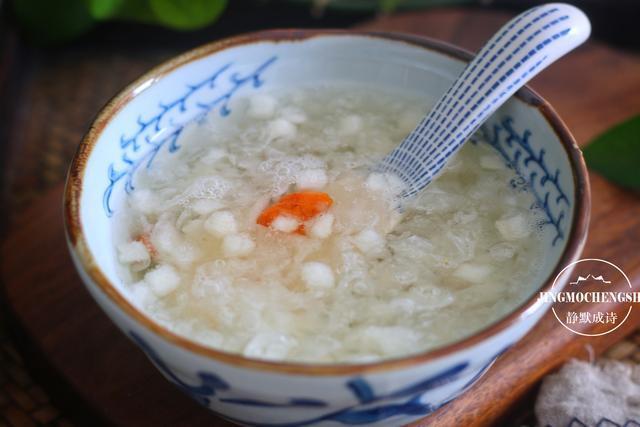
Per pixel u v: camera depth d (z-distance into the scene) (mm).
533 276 232
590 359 276
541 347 259
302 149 275
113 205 250
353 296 232
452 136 255
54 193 309
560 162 238
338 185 257
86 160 236
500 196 255
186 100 276
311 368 189
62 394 260
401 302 228
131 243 244
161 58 432
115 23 435
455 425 245
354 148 275
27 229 297
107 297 203
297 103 292
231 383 197
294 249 240
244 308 227
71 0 397
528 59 247
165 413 246
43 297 276
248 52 280
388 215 250
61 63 427
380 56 285
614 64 368
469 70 258
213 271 236
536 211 246
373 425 217
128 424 244
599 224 295
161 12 393
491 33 383
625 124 316
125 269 238
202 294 231
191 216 252
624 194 305
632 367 274
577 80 358
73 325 269
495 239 245
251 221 247
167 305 232
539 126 248
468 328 222
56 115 395
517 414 266
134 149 262
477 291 232
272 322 224
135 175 263
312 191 255
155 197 259
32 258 288
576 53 375
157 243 245
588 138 328
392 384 193
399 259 240
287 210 246
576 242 213
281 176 261
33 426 267
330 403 197
